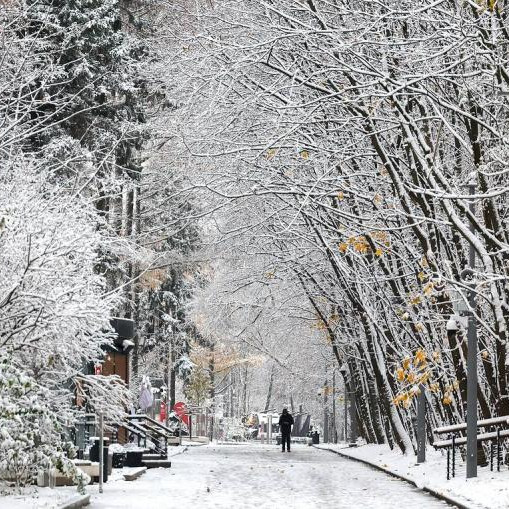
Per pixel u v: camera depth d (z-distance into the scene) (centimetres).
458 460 7988
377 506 5356
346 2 7069
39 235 5388
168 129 9125
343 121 7112
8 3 8350
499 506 4828
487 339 7212
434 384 7012
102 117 10712
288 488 6550
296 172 8106
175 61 8138
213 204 9144
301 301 12850
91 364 8019
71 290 5272
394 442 11444
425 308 7694
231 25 7600
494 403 7469
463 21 5744
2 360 5056
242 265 11706
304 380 17475
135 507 5100
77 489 5278
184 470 8338
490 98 6725
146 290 14862
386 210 7262
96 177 9575
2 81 7869
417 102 6656
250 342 15112
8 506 4500
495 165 6788
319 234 8550
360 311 9644
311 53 6912
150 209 11231
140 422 9338
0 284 5247
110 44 10562
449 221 6725
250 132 7788
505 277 5809
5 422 4766
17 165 7131
